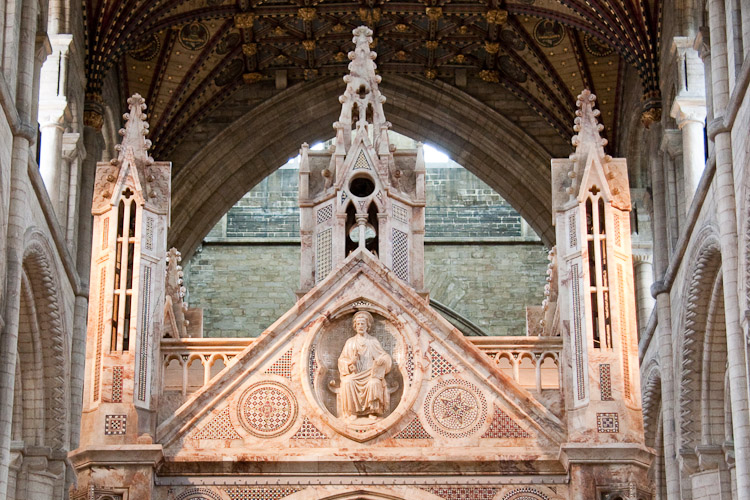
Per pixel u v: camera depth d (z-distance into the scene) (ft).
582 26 154.71
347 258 114.83
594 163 114.62
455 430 110.01
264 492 108.37
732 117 114.11
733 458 128.36
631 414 108.27
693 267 128.06
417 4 163.63
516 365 113.60
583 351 110.22
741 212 111.04
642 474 107.04
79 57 143.33
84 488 106.11
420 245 119.14
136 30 151.43
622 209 113.91
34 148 121.39
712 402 132.26
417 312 113.39
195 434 110.01
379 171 118.83
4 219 112.57
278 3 163.22
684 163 137.69
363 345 112.27
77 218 141.28
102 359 110.01
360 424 110.11
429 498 107.96
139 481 106.32
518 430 110.01
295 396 111.04
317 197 120.06
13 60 116.57
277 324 112.68
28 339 128.88
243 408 110.73
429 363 111.86
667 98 142.61
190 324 146.10
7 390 110.52
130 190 114.73
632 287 112.47
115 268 112.68
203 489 108.37
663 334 138.21
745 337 108.27
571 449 106.11
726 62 118.11
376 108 122.72
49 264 126.11
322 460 108.37
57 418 131.13
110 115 158.10
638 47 146.51
